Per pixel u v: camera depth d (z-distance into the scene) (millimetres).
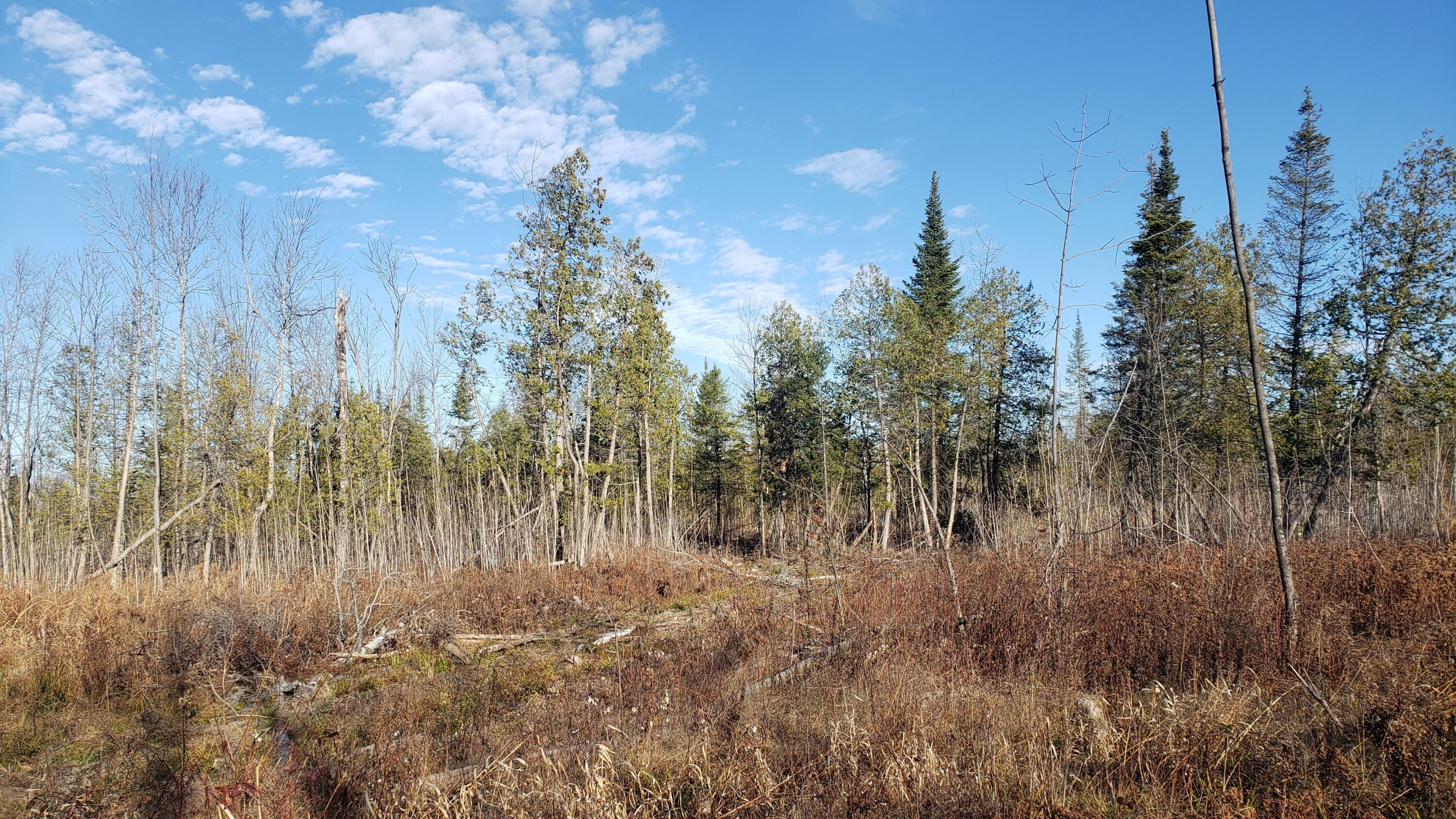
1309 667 6074
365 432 17656
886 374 24766
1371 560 8633
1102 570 8805
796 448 30266
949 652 7383
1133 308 14328
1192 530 13516
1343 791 4277
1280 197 19016
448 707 7781
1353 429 14422
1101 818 4293
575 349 22125
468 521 24125
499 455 25656
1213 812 4215
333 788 5258
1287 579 6172
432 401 22844
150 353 17547
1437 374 14695
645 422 25875
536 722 6383
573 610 13516
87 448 20719
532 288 21688
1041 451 11281
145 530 19156
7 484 20969
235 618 10258
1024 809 4410
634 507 31891
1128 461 13734
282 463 20500
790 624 9008
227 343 20375
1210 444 15711
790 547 21344
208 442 20062
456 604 13234
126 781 5527
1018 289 26078
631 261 23562
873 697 6285
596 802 4586
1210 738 4969
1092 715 5590
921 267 33156
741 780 4953
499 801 4641
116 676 8656
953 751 5254
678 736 5934
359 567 13469
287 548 19688
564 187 21312
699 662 8000
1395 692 4949
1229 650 6523
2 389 21094
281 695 8797
